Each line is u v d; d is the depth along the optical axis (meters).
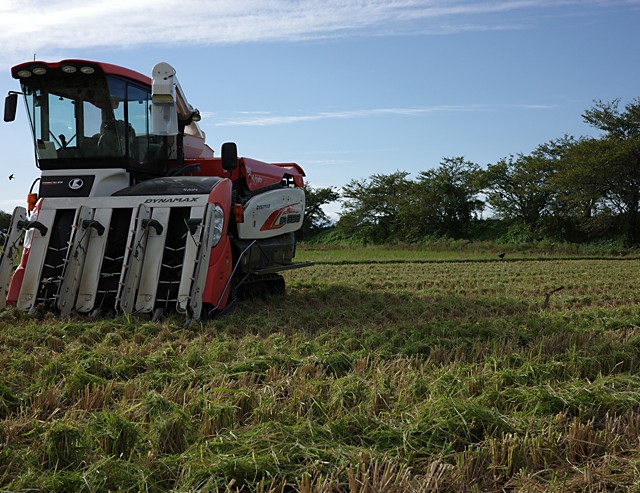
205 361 6.51
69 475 3.76
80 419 4.72
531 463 4.15
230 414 4.73
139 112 10.16
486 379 5.81
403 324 8.60
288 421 4.72
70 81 9.77
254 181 11.44
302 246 45.94
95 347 7.14
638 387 5.70
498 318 9.32
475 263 25.19
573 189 42.62
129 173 10.00
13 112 9.88
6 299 9.20
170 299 8.89
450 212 51.69
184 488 3.64
